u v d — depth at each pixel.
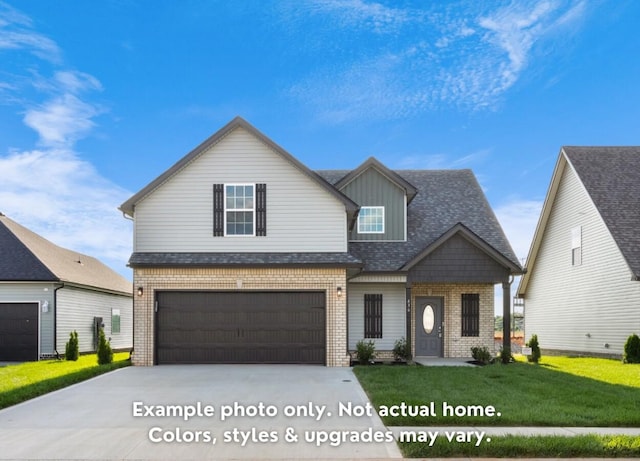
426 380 13.12
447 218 21.33
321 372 15.09
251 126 17.34
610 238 20.81
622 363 18.28
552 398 10.84
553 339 25.70
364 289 19.53
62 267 23.20
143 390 12.26
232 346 16.86
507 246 19.92
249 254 17.14
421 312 19.89
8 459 7.38
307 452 7.66
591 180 22.58
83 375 13.98
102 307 26.20
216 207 17.36
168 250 17.23
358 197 20.28
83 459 7.38
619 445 7.50
